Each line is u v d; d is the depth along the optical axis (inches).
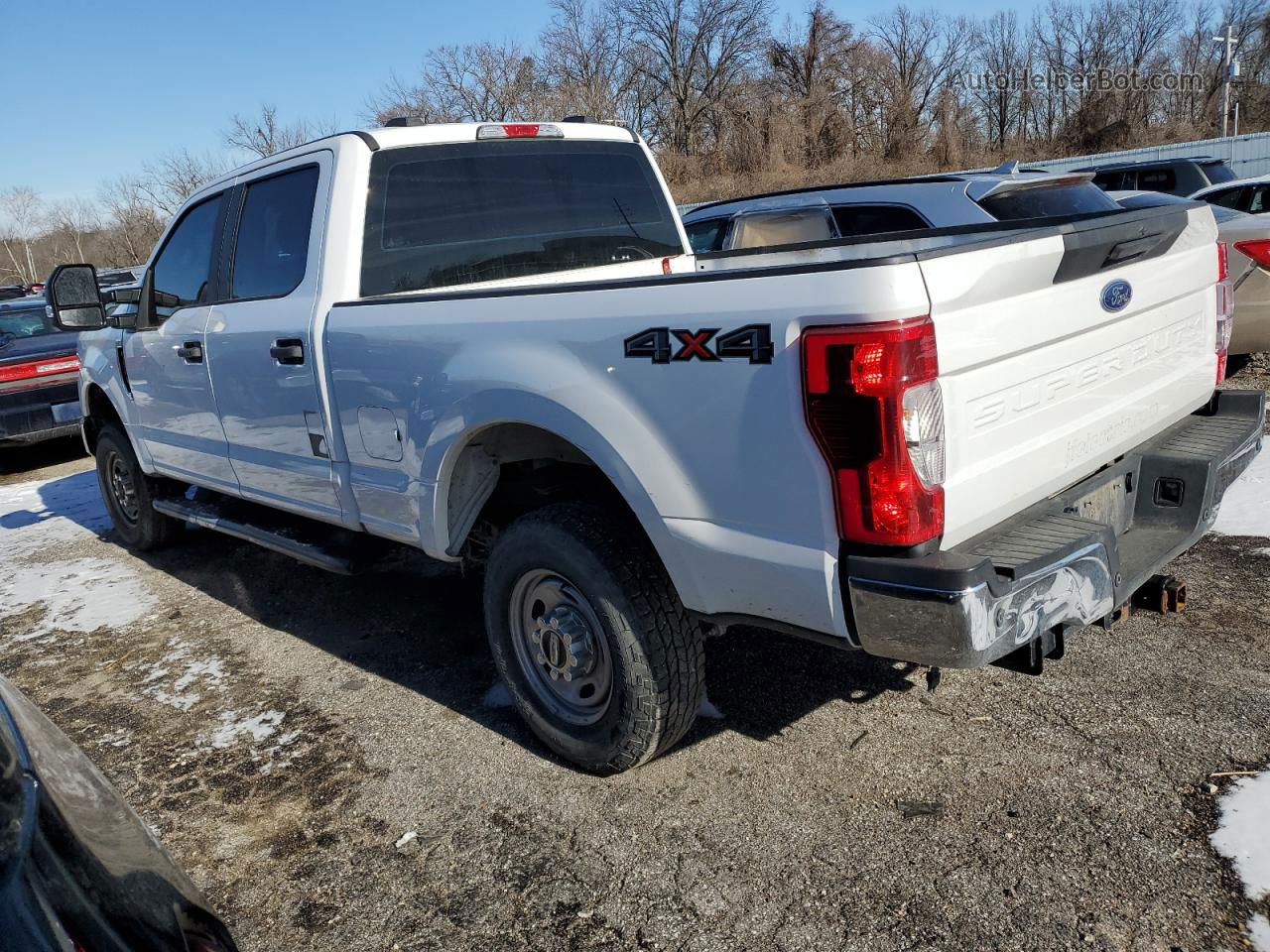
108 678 166.4
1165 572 164.4
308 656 167.2
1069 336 101.5
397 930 98.0
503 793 119.9
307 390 146.3
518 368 111.3
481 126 156.7
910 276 81.8
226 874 109.3
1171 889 92.0
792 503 90.8
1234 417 133.2
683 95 2071.9
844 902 95.0
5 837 52.6
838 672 141.3
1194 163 503.5
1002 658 96.3
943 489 86.6
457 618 178.4
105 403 233.5
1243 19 2154.3
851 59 1993.1
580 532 111.7
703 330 93.2
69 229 2345.0
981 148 1985.7
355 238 141.9
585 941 93.7
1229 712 120.3
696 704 115.1
